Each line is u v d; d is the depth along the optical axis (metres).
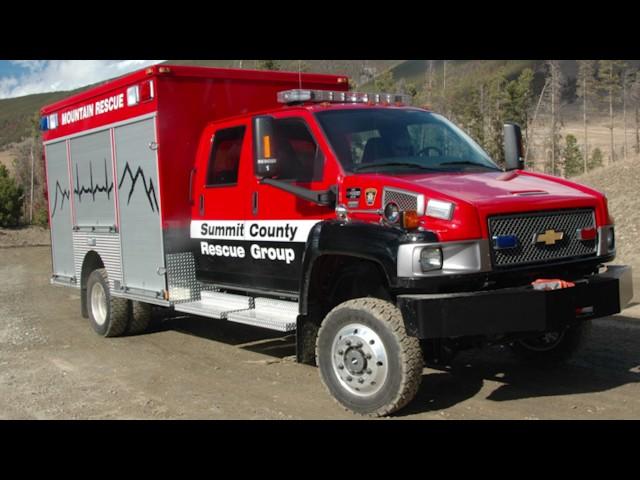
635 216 16.62
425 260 5.45
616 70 54.53
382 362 5.75
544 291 5.45
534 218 5.77
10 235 35.09
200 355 8.48
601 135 72.88
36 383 7.43
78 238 10.60
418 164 6.58
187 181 8.45
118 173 9.26
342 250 5.96
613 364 7.28
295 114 6.95
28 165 46.88
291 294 7.02
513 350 7.47
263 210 7.21
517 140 6.95
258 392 6.79
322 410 6.16
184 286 8.41
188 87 8.44
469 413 5.94
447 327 5.37
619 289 6.00
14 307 13.10
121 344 9.31
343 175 6.33
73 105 10.43
